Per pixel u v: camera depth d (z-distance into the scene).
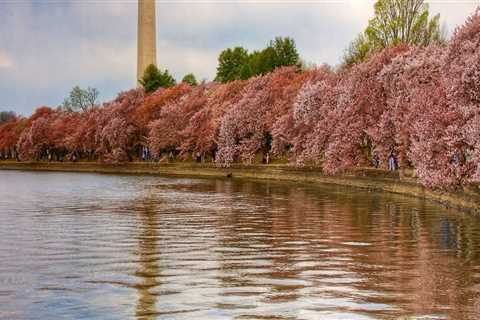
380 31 81.75
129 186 66.69
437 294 17.03
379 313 15.19
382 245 25.28
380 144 54.34
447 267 20.72
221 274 19.53
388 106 54.94
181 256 22.67
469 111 34.09
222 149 84.94
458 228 30.22
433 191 43.75
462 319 14.73
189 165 94.12
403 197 47.91
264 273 19.66
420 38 80.50
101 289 17.58
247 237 27.50
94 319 14.80
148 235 28.19
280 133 74.19
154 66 138.38
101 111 126.94
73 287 17.81
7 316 15.08
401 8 80.94
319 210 38.94
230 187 62.78
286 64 118.69
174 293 17.11
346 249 24.28
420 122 41.22
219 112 92.31
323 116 66.00
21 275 19.44
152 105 111.56
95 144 121.50
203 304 15.99
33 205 43.97
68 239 27.00
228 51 143.38
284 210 39.09
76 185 69.62
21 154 146.62
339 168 57.97
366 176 57.34
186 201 46.50
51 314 15.22
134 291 17.33
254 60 124.56
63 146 137.12
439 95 40.28
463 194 37.50
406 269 20.41
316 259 22.14
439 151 37.47
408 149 48.78
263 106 82.75
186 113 102.25
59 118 146.25
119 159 112.31
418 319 14.73
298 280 18.69
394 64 55.41
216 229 30.20
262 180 75.12
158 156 109.00
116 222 33.28
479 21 38.38
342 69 79.00
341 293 17.12
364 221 33.09
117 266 20.81
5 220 34.41
